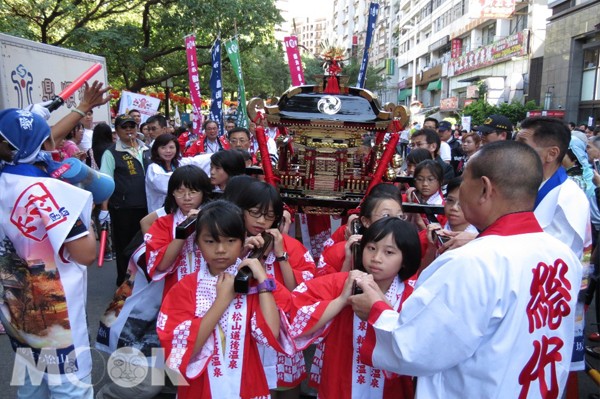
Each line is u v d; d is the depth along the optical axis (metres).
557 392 1.65
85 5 13.77
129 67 14.55
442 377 1.67
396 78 58.22
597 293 4.07
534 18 25.44
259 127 4.00
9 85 6.11
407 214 3.94
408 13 52.84
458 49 37.53
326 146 3.95
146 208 5.53
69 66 7.62
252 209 2.79
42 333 2.31
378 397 2.40
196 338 2.18
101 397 3.07
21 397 2.48
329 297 2.38
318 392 2.54
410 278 2.53
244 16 14.49
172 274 3.06
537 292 1.58
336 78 4.32
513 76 26.81
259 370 2.41
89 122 7.83
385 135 4.33
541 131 2.71
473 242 1.65
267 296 2.27
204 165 5.37
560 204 2.64
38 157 2.39
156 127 7.39
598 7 19.41
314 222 4.61
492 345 1.54
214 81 8.09
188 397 2.36
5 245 2.31
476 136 6.48
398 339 1.61
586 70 20.89
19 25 10.23
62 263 2.34
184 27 14.61
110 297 5.30
